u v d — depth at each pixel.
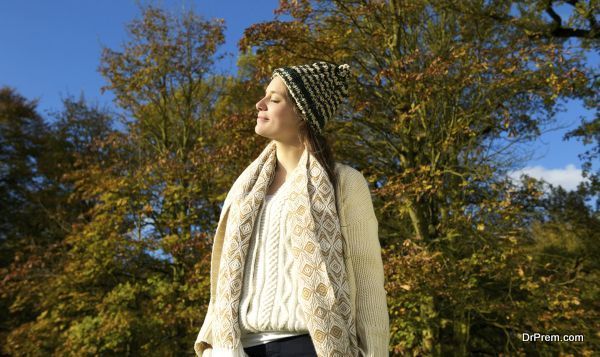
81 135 18.44
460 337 8.12
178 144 12.67
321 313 1.24
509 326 8.06
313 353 1.26
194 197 10.66
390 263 6.88
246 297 1.35
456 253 8.15
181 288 9.95
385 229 8.86
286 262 1.34
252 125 8.49
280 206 1.40
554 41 9.30
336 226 1.35
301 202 1.35
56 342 10.93
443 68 7.20
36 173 18.56
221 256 1.43
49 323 10.81
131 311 10.43
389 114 8.83
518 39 8.23
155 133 13.10
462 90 8.29
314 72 1.48
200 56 12.66
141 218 11.23
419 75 7.24
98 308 10.30
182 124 12.91
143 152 12.98
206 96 13.01
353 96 8.52
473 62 7.59
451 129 8.15
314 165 1.42
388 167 9.05
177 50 12.44
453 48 7.97
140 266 11.62
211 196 10.59
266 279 1.34
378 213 8.45
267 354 1.30
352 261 1.38
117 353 10.59
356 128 9.14
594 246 9.55
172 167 10.80
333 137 8.89
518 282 7.91
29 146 19.41
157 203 11.38
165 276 11.58
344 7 8.52
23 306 12.59
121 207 10.95
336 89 1.51
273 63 8.41
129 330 10.21
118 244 10.70
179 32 12.66
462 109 8.20
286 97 1.49
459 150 8.34
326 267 1.28
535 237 9.55
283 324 1.28
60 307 10.92
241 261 1.38
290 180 1.42
